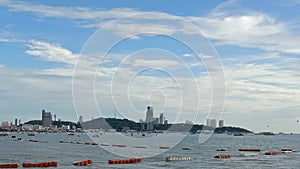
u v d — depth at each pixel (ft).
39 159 346.95
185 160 352.90
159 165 306.35
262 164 330.95
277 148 617.21
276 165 323.78
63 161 329.72
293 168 303.27
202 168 291.79
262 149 583.17
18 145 586.86
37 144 619.26
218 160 363.35
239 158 393.29
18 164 301.63
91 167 287.28
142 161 336.29
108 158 362.74
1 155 388.78
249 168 299.17
